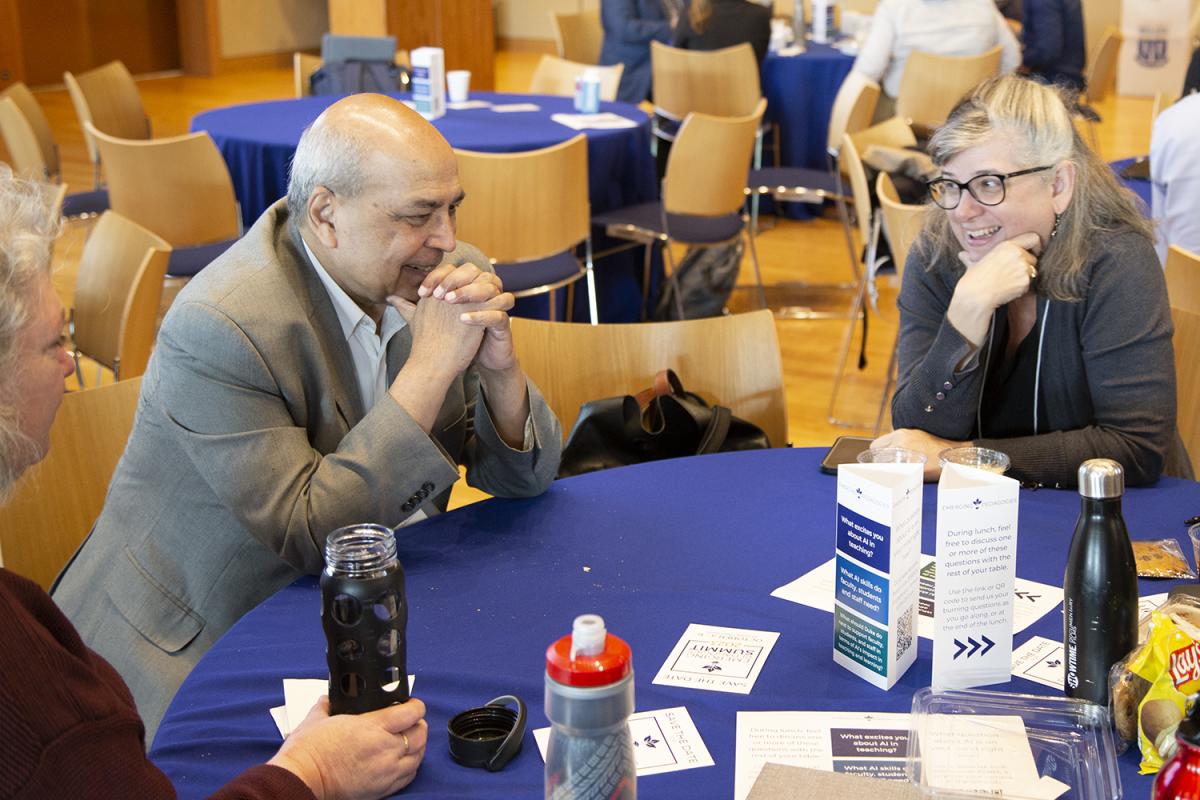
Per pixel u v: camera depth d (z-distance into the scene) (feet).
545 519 5.49
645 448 6.91
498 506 5.65
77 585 5.63
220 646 4.51
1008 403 6.47
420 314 5.37
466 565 5.05
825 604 4.71
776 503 5.64
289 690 4.18
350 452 5.19
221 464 5.16
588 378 7.59
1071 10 21.42
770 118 20.59
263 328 5.24
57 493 6.21
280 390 5.31
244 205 14.33
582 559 5.10
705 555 5.13
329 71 17.52
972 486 3.92
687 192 13.94
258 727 4.00
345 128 5.22
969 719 3.65
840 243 19.92
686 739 3.84
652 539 5.28
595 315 13.84
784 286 17.62
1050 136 5.97
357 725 3.69
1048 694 4.04
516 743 3.78
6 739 3.00
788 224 20.99
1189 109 10.03
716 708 4.01
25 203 3.57
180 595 5.45
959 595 3.99
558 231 12.55
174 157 12.73
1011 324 6.41
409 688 4.06
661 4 20.51
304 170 5.30
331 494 5.10
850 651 4.20
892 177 12.80
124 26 35.04
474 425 5.99
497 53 40.32
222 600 5.43
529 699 4.09
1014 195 6.03
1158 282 6.13
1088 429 5.98
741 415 7.63
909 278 6.81
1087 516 3.80
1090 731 3.61
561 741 3.07
